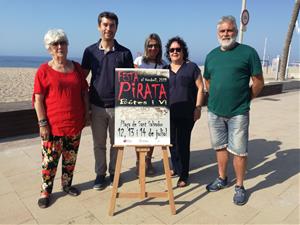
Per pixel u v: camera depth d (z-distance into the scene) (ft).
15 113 17.11
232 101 10.50
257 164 14.64
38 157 14.73
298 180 12.80
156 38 12.10
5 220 9.62
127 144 9.96
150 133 10.13
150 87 10.14
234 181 12.63
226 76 10.34
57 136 10.24
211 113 11.32
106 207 10.47
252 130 20.93
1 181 12.21
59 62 9.85
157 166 14.20
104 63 10.85
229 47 10.31
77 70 10.39
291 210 10.43
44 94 9.84
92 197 11.15
